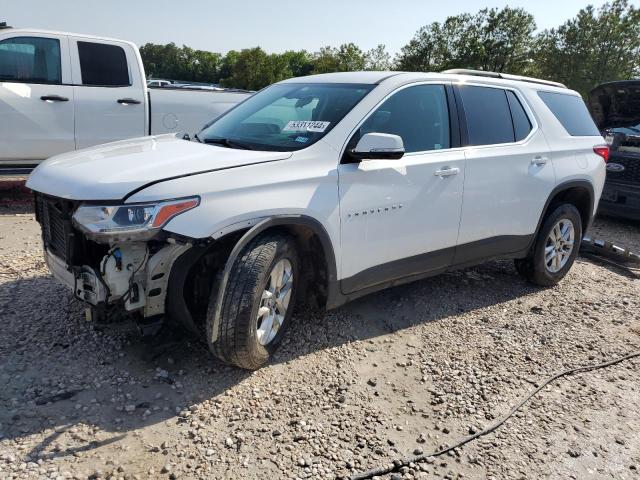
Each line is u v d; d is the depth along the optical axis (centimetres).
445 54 5759
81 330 357
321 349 365
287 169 321
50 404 282
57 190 290
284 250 320
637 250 714
